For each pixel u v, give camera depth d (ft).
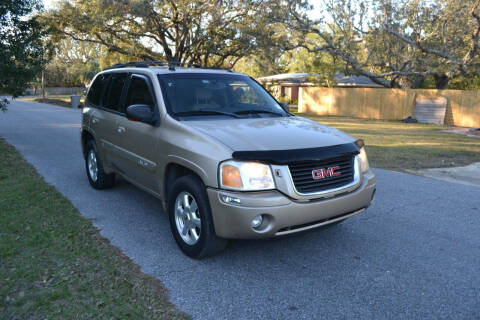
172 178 13.88
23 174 22.94
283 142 12.07
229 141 11.89
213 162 11.46
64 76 224.33
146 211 17.47
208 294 10.80
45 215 16.10
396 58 83.46
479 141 45.06
